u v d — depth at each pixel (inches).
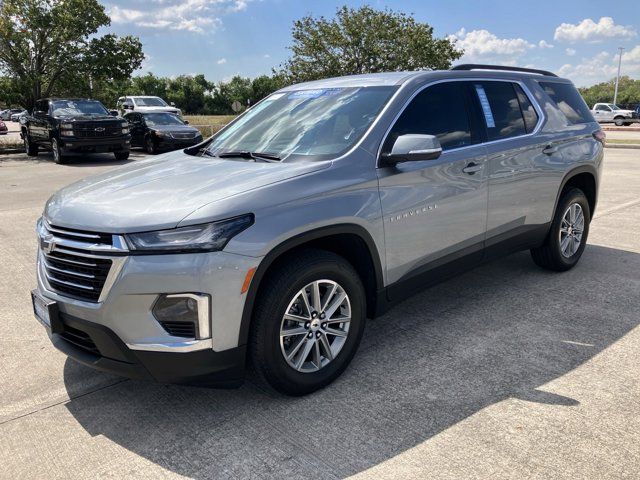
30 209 359.6
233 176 126.9
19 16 829.2
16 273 223.1
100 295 110.7
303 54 1166.3
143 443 113.3
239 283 110.8
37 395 132.4
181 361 110.1
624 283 197.9
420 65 1138.7
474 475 99.7
